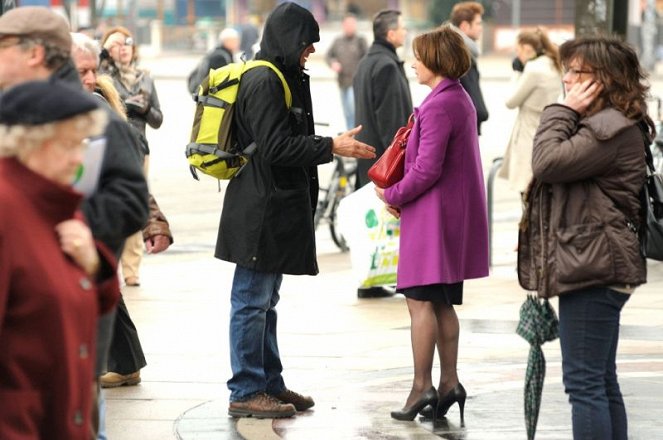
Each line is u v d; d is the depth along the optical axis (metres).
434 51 14.61
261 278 14.86
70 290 7.64
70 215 7.77
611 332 11.89
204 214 34.66
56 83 7.87
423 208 14.70
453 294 14.89
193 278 25.53
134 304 22.73
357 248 22.66
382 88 23.02
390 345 19.47
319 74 93.31
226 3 145.00
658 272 26.31
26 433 7.55
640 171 11.76
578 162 11.50
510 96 26.31
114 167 9.82
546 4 128.25
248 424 14.85
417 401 14.91
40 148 7.60
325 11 147.00
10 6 18.47
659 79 82.94
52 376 7.60
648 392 16.27
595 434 11.80
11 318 7.48
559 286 11.74
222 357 18.64
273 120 14.27
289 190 14.68
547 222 11.91
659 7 117.69
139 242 24.61
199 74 34.25
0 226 7.40
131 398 16.22
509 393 16.38
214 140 14.58
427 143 14.45
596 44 11.83
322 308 22.42
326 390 16.61
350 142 14.62
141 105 23.08
